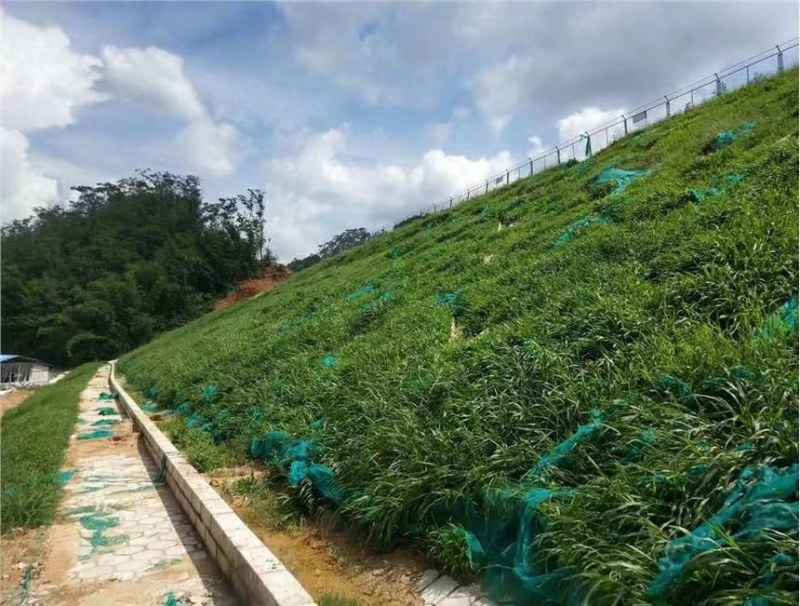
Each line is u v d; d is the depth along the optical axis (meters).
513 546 3.93
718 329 4.95
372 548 4.93
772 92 13.33
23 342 57.09
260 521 5.90
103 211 74.00
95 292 58.78
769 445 3.43
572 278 7.86
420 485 4.85
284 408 8.70
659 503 3.46
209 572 5.28
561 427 4.85
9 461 9.48
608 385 4.88
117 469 9.26
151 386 18.33
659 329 5.40
